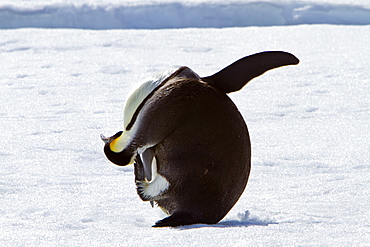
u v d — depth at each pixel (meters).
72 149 24.08
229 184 15.05
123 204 17.28
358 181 19.41
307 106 32.66
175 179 14.84
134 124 15.29
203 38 59.16
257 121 29.69
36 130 27.38
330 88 37.22
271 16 85.88
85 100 34.56
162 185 15.02
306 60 47.06
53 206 16.88
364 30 63.62
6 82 39.56
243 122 15.77
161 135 14.91
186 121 14.86
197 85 15.31
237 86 15.98
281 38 58.97
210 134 14.82
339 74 41.59
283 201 17.45
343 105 32.81
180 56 49.03
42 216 15.87
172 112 14.86
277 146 24.80
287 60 15.91
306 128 28.03
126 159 15.58
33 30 62.66
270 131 27.53
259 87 38.09
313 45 54.47
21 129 27.61
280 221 15.41
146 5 85.56
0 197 17.77
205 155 14.74
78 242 13.08
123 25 84.25
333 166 21.61
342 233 13.50
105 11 84.31
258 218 15.82
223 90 15.92
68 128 27.86
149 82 15.63
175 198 14.93
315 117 30.34
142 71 43.31
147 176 15.57
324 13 85.56
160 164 15.09
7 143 24.88
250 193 18.48
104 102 34.06
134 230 14.14
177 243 12.66
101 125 28.58
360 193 18.05
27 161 22.14
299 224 14.38
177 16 85.50
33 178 19.91
